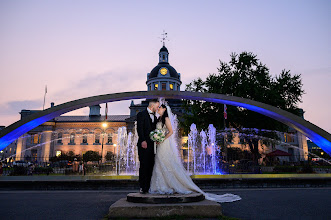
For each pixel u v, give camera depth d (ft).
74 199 20.72
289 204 16.96
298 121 39.60
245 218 12.45
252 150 86.48
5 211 14.89
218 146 83.92
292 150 153.58
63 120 193.88
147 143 14.06
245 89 81.05
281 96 82.69
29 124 40.16
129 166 78.38
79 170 61.00
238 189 28.63
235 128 86.12
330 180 31.32
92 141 183.42
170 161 13.99
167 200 12.35
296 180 31.07
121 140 144.36
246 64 88.69
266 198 20.16
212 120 86.58
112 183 29.91
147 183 13.76
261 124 80.23
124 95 42.01
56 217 12.96
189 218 11.62
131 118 178.70
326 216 12.98
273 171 61.26
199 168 68.74
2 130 38.09
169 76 209.87
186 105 94.07
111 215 11.75
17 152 180.55
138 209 11.76
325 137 38.04
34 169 53.21
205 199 14.06
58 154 181.16
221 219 11.39
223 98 42.24
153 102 14.64
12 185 29.60
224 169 55.42
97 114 208.85
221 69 94.07
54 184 29.68
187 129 91.81
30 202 18.88
